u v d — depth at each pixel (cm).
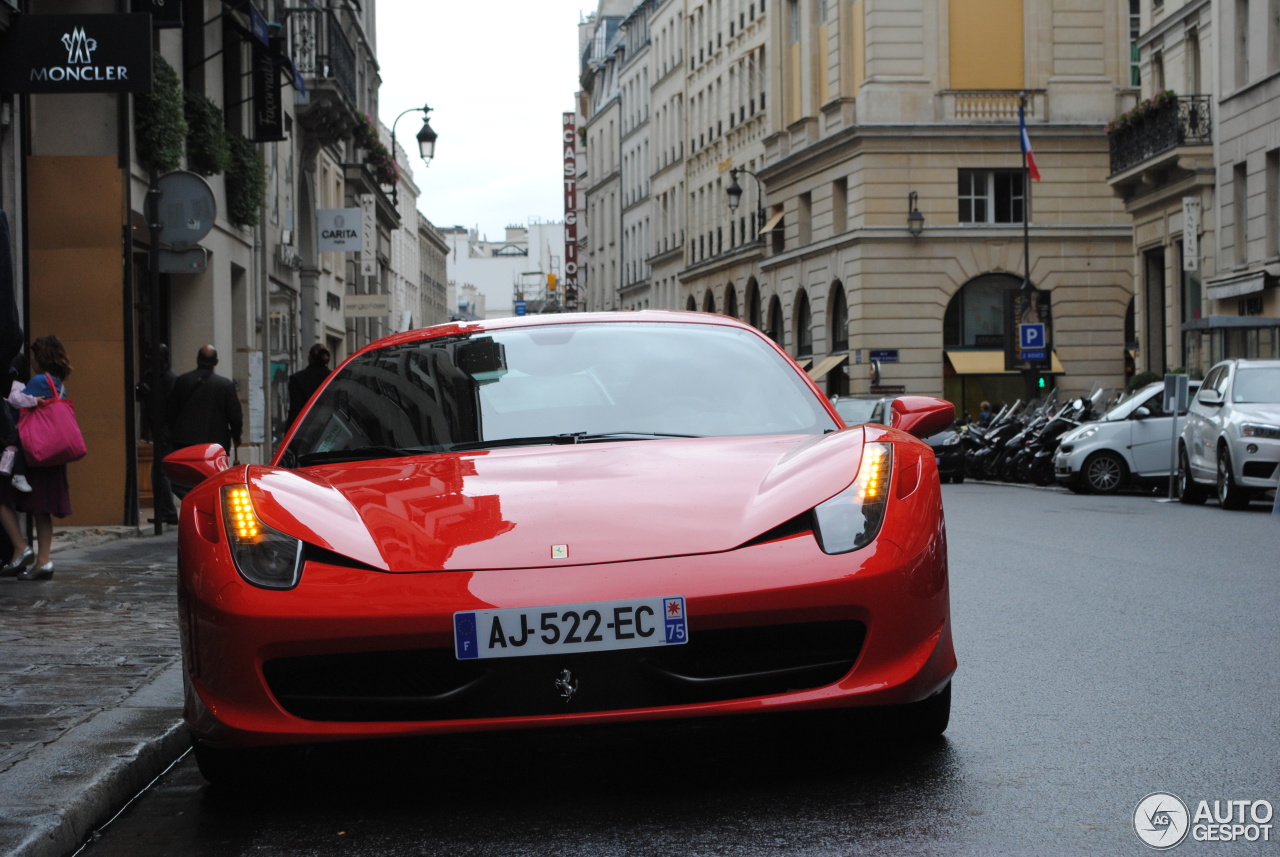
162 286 2059
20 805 412
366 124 3838
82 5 1556
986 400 4819
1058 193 4841
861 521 432
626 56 8819
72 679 636
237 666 416
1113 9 4834
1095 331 4869
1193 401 2028
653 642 404
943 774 452
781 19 5591
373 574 415
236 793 466
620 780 458
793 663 420
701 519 430
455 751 511
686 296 7200
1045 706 559
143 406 1888
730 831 395
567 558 414
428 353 582
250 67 2383
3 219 853
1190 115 3475
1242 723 519
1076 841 378
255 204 2306
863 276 4778
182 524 457
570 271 10912
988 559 1173
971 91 4791
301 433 542
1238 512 1794
